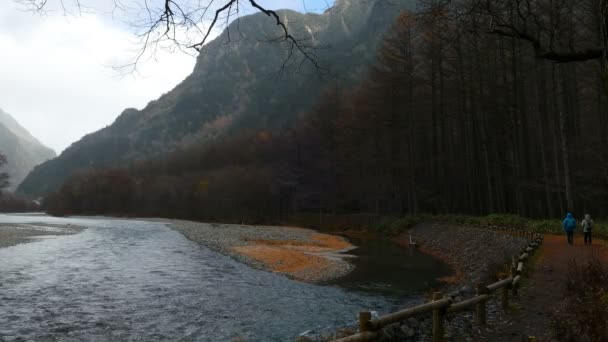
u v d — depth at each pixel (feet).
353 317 43.45
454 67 117.50
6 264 74.18
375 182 185.37
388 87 150.00
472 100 125.70
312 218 227.81
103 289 55.16
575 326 23.22
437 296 24.82
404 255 96.53
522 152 120.78
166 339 36.19
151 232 161.17
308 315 44.34
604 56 14.74
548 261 53.42
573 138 116.16
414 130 163.32
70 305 46.44
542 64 99.86
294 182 263.08
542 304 33.27
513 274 38.01
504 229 93.66
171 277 65.16
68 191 419.54
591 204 119.14
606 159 99.14
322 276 68.69
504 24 20.31
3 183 401.70
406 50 134.41
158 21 14.33
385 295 54.44
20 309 44.24
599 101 94.17
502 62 107.04
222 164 374.63
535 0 21.45
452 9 19.95
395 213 178.70
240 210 269.23
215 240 125.18
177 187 343.87
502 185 121.90
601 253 56.80
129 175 423.23
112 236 141.08
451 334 27.14
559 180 109.81
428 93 153.58
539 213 134.21
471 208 134.31
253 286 59.62
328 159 237.45
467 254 85.30
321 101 230.68
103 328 38.75
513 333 26.48
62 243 113.80
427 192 162.61
